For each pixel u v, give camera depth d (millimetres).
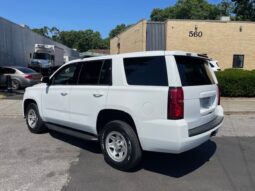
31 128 7586
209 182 4711
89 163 5465
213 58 25906
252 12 39250
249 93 14688
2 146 6438
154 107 4590
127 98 4910
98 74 5547
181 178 4855
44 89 6871
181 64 4797
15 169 5121
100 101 5336
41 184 4547
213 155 6027
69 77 6223
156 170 5191
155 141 4617
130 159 4969
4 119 9477
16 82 18250
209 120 5379
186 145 4496
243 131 8148
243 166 5418
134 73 4969
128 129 4961
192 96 4719
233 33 25797
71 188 4430
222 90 14711
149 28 26016
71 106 6012
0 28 23266
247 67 26094
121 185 4562
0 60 23281
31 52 32344
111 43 43156
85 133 5914
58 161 5543
